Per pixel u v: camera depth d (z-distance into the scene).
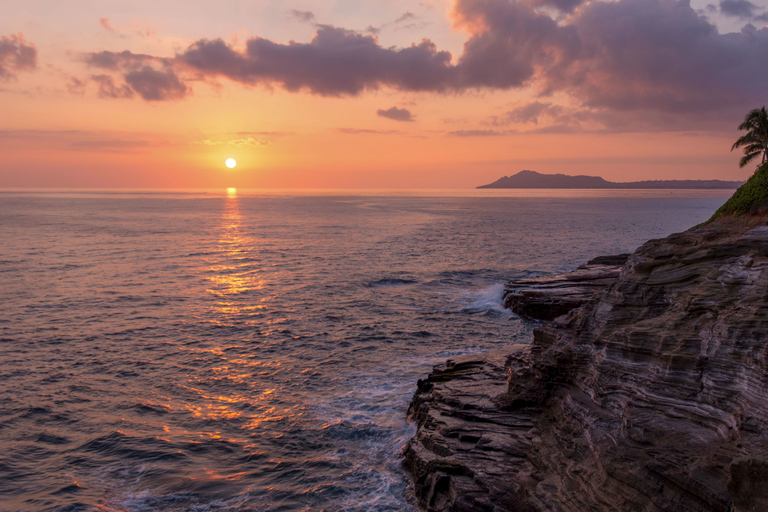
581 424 16.45
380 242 103.69
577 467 14.77
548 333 22.42
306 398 28.05
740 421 12.77
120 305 48.84
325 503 18.75
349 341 38.31
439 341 38.62
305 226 143.00
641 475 12.66
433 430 20.75
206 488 19.89
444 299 52.75
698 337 15.38
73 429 24.59
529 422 19.70
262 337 39.25
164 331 40.59
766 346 13.22
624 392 16.19
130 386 29.77
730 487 10.74
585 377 18.61
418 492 18.52
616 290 19.89
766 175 30.02
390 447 22.55
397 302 51.34
